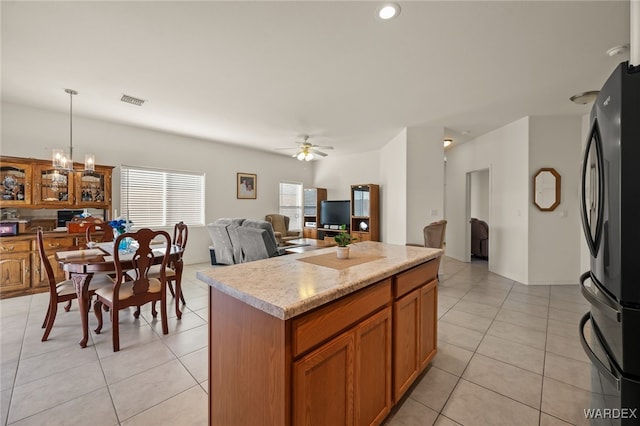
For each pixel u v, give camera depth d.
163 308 2.59
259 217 6.83
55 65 2.71
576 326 2.76
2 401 1.69
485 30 2.13
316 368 1.13
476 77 2.91
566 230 4.20
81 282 2.36
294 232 7.12
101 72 2.85
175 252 2.95
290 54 2.49
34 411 1.61
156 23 2.08
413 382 1.84
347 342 1.26
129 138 4.79
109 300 2.32
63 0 1.83
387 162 5.92
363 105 3.73
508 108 3.84
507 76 2.89
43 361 2.12
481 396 1.76
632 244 0.96
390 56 2.51
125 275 3.07
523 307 3.28
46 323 2.62
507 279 4.54
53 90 3.30
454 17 1.98
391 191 5.63
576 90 3.23
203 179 5.82
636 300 0.96
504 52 2.43
